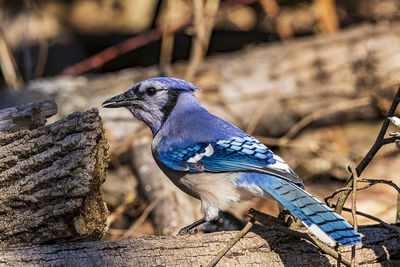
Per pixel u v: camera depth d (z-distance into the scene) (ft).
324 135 41.22
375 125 41.47
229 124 23.95
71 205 18.43
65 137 18.85
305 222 18.89
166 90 24.88
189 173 22.57
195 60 39.68
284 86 39.32
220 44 51.42
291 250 19.83
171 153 23.29
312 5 52.80
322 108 39.60
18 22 52.80
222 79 39.52
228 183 21.88
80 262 18.03
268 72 39.58
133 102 25.26
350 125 41.81
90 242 18.70
